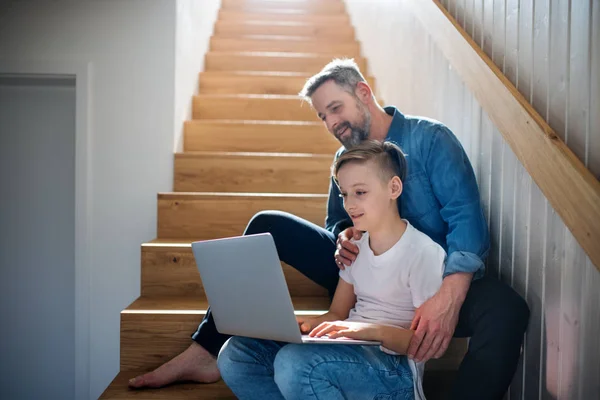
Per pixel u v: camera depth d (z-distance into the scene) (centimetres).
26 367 281
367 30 364
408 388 139
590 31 125
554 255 141
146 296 213
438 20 205
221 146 288
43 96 277
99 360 250
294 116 315
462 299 141
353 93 167
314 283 214
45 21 253
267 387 149
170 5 255
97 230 253
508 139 153
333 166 160
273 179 262
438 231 165
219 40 379
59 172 278
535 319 151
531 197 152
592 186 117
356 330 133
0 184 279
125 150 254
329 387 133
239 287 138
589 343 126
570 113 134
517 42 160
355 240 161
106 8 254
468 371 142
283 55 359
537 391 150
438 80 218
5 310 280
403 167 151
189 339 186
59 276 279
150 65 255
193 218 239
